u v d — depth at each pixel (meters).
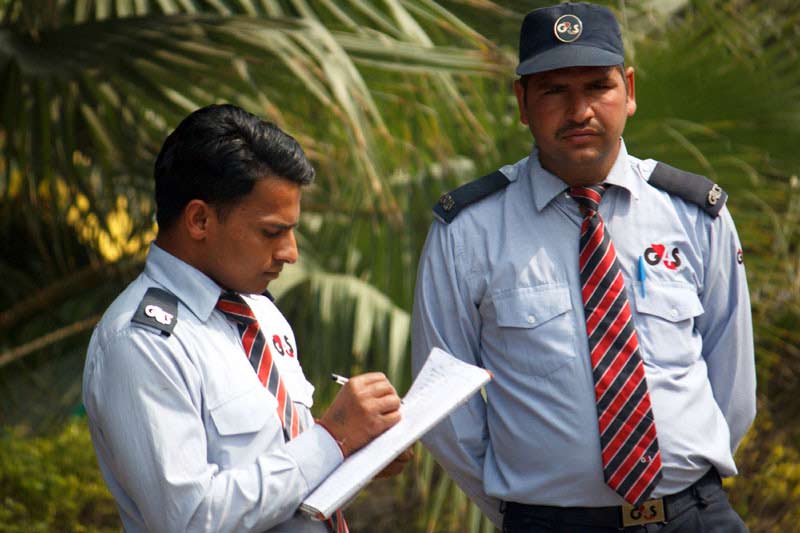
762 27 11.57
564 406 5.63
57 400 11.78
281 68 8.56
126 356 4.49
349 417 4.71
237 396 4.62
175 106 8.55
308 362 10.45
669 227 5.86
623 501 5.62
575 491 5.64
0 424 12.30
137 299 4.64
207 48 8.41
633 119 10.26
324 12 9.11
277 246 4.69
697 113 10.39
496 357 5.88
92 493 12.83
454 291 5.94
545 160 5.92
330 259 11.05
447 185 10.21
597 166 5.75
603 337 5.63
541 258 5.80
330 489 4.57
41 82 8.47
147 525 4.53
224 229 4.62
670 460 5.61
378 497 13.34
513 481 5.78
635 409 5.57
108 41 8.53
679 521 5.68
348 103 8.17
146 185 9.56
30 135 8.56
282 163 4.60
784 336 12.51
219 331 4.71
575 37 5.66
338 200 10.78
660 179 5.96
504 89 10.17
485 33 10.12
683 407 5.68
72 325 11.05
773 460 12.74
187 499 4.42
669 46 10.95
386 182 8.73
